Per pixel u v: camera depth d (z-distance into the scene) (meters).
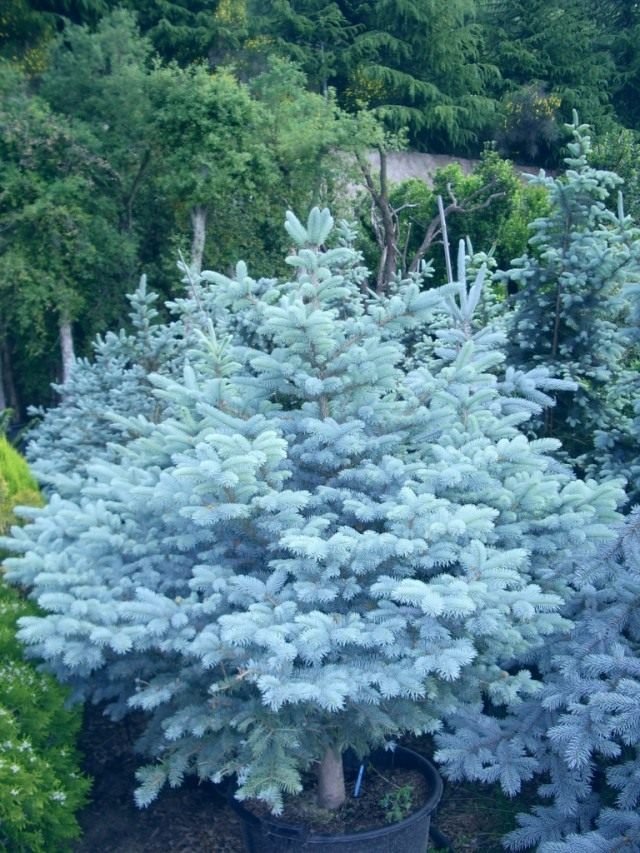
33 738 3.29
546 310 5.67
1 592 3.83
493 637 3.13
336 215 13.27
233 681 2.79
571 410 5.58
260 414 3.27
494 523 3.37
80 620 2.94
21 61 14.62
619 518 3.41
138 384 5.45
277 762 2.81
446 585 2.83
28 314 11.90
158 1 17.80
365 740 3.19
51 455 5.34
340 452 3.20
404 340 6.04
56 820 3.18
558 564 3.49
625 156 12.77
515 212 13.20
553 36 22.62
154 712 3.46
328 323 3.11
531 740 3.32
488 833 3.63
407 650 2.83
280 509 3.05
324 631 2.76
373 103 20.39
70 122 12.49
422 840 3.24
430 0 20.41
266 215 13.28
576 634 3.51
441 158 19.94
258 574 3.20
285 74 13.96
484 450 3.22
